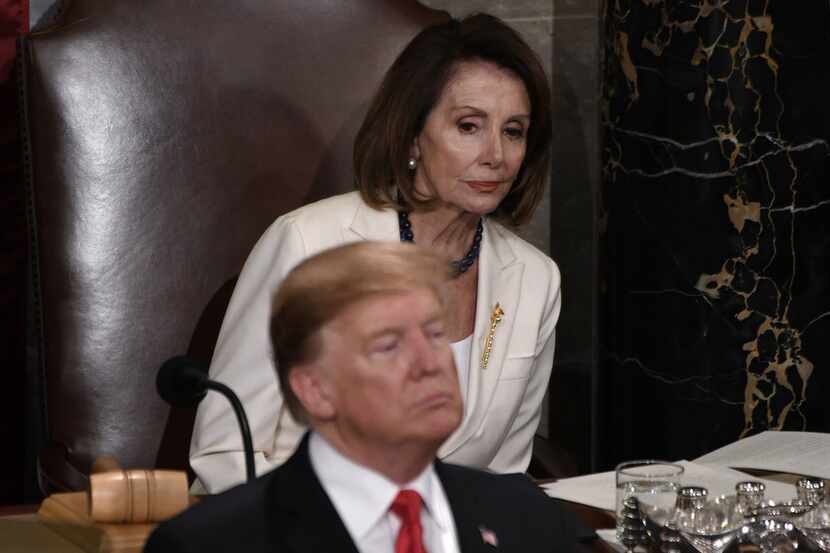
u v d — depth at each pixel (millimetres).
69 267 7223
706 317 8977
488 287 6938
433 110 6641
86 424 7230
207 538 3182
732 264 8883
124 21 7379
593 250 10227
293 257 6543
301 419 3334
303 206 7418
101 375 7250
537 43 10008
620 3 9219
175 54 7473
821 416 8859
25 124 7246
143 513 4734
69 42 7254
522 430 7281
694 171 8922
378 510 3215
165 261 7406
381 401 3133
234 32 7633
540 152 7090
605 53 9445
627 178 9273
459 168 6598
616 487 5086
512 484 3684
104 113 7297
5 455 8625
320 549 3178
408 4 8094
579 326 10281
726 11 8719
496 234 7230
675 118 8961
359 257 3223
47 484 7176
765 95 8703
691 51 8844
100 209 7273
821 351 8820
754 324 8883
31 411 8891
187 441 7402
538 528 3564
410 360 3148
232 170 7602
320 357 3195
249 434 4195
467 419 6758
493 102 6570
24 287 8562
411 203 6770
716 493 5633
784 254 8773
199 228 7496
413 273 3209
